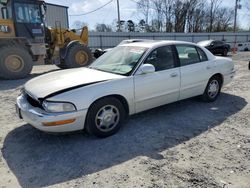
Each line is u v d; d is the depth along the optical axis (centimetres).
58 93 332
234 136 379
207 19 4709
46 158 321
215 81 549
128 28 4381
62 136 384
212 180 268
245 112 487
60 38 1112
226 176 275
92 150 339
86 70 438
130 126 420
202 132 395
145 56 410
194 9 4547
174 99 461
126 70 402
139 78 395
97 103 355
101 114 365
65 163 308
